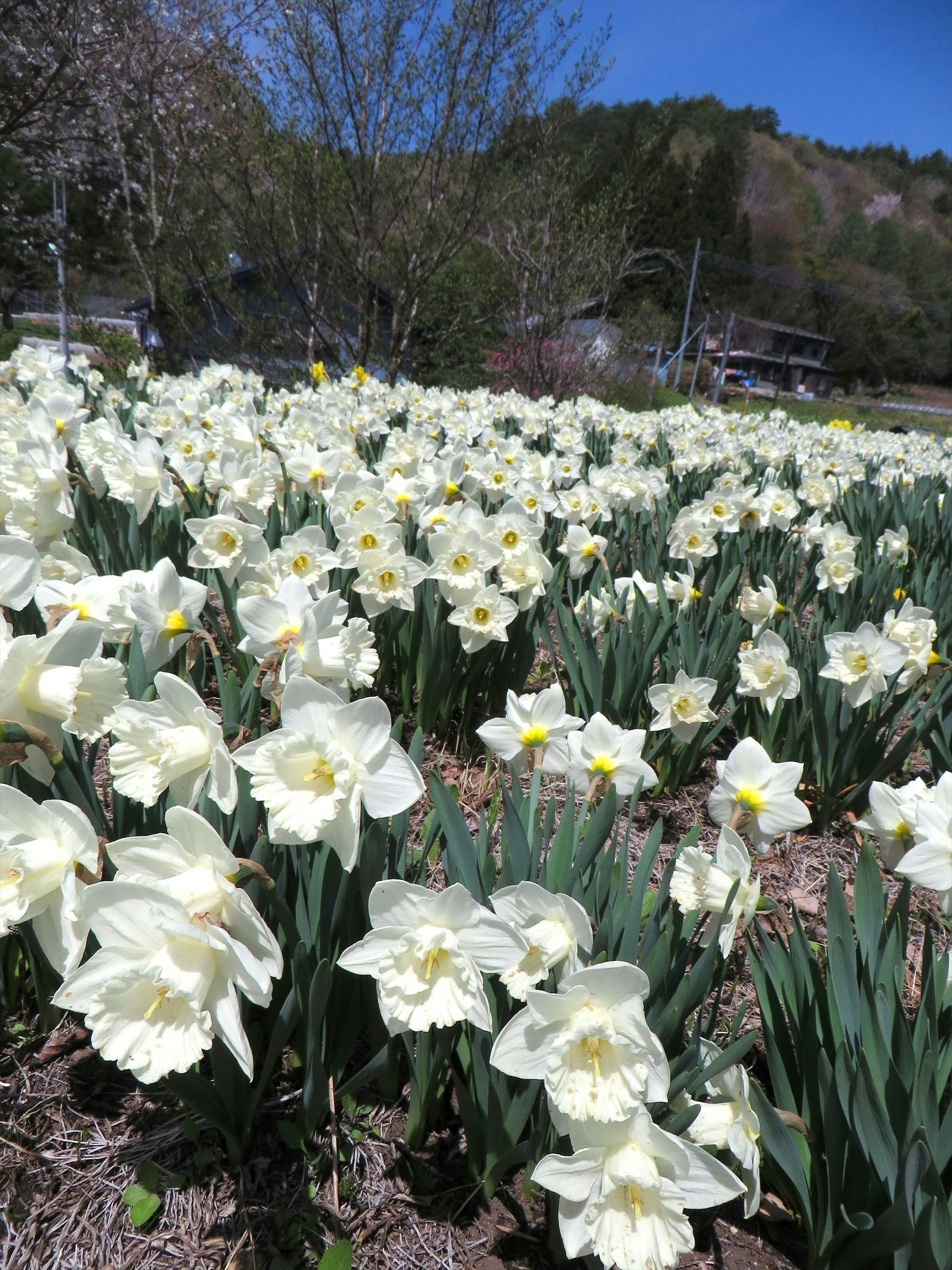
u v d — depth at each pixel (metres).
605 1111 1.06
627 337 17.34
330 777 1.23
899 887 2.69
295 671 1.49
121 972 1.08
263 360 13.70
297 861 1.65
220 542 2.57
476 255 15.23
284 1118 1.67
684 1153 1.09
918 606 3.22
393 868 1.69
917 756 3.53
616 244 15.07
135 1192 1.53
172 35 11.52
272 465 3.59
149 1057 1.05
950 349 63.25
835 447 9.36
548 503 3.86
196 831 1.11
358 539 2.64
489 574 3.21
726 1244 1.55
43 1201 1.51
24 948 1.83
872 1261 1.39
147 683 1.98
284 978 1.61
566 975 1.24
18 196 14.96
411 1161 1.63
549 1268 1.48
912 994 2.19
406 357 14.73
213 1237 1.48
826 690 2.90
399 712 3.34
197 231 12.87
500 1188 1.60
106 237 15.48
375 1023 1.67
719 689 3.06
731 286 52.91
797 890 2.64
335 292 13.50
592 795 1.86
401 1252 1.48
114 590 1.87
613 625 3.11
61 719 1.32
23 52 11.74
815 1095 1.53
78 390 5.58
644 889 1.60
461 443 4.63
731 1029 1.46
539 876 1.67
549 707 1.94
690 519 3.68
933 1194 1.23
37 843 1.15
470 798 2.80
